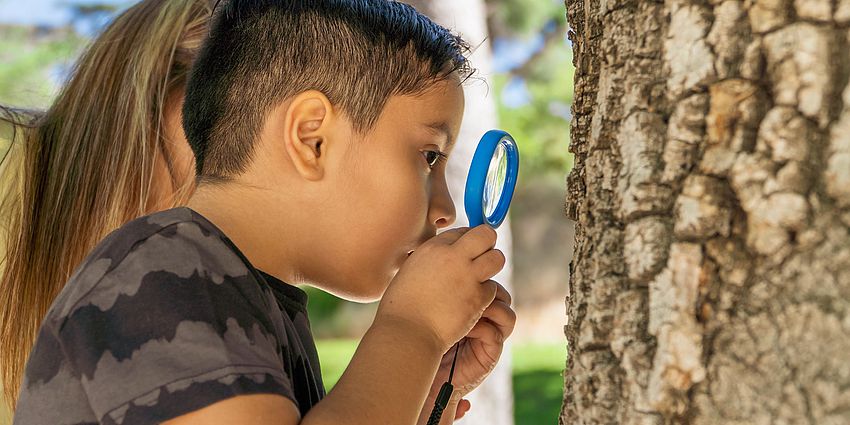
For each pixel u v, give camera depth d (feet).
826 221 3.45
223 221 5.00
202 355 4.12
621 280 3.99
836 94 3.45
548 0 34.91
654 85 3.91
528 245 43.80
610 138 4.11
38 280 6.91
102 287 4.31
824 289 3.43
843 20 3.45
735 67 3.67
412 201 5.18
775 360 3.51
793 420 3.45
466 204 5.43
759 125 3.61
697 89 3.75
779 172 3.53
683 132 3.78
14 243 6.96
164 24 6.98
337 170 5.08
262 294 4.57
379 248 5.18
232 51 5.24
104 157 6.93
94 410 4.12
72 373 4.25
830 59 3.47
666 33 3.87
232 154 5.13
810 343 3.44
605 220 4.11
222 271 4.44
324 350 35.50
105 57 7.07
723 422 3.61
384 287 5.29
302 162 5.01
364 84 5.13
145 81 6.89
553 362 36.47
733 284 3.63
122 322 4.20
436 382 5.98
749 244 3.60
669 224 3.83
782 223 3.51
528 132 33.81
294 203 5.05
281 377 4.24
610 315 4.01
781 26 3.56
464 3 15.02
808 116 3.49
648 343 3.86
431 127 5.30
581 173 4.56
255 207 5.04
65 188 6.97
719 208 3.68
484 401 15.56
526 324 43.45
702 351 3.69
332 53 5.13
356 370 4.50
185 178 6.95
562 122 34.30
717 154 3.69
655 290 3.84
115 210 6.89
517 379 33.96
